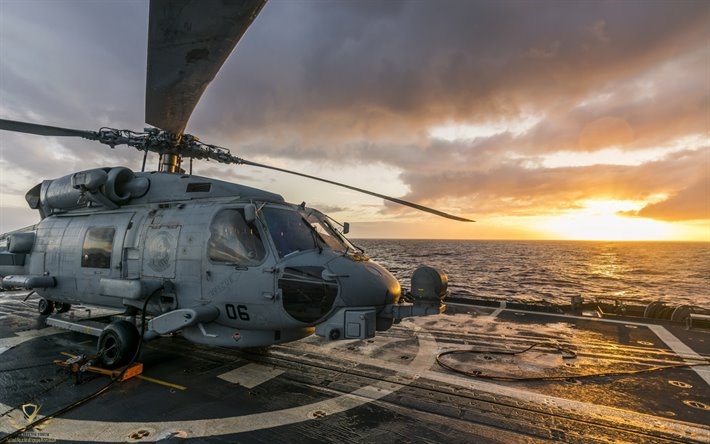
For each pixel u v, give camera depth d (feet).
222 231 21.27
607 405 18.19
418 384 20.45
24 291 52.01
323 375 21.67
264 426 15.79
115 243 24.93
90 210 28.04
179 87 14.28
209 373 21.86
